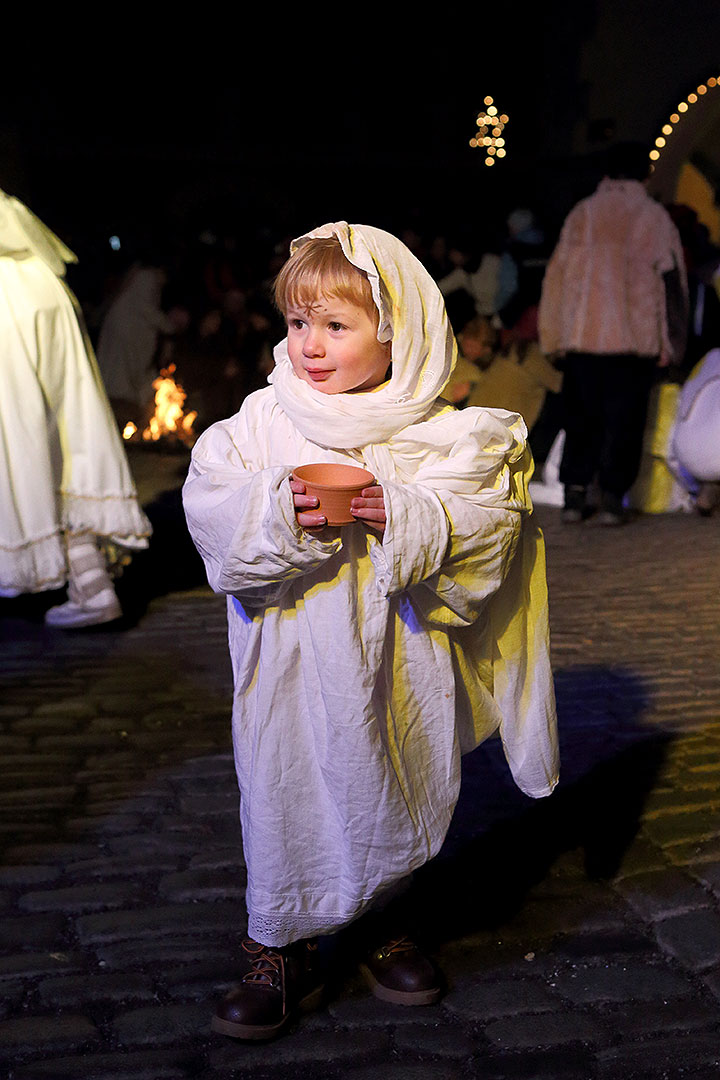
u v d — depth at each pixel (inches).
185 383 370.9
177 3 530.0
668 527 253.3
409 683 76.9
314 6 542.3
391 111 560.1
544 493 283.3
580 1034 83.4
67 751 131.3
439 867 107.0
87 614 173.3
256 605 74.4
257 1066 79.8
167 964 91.5
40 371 160.9
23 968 90.4
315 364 72.9
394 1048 81.7
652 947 94.7
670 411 265.3
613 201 238.5
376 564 70.1
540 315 250.8
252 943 84.4
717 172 473.7
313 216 570.3
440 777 79.5
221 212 555.5
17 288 158.4
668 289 237.9
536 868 106.8
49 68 522.0
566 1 518.3
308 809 77.1
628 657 165.6
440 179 572.4
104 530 171.6
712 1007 86.7
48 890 101.9
